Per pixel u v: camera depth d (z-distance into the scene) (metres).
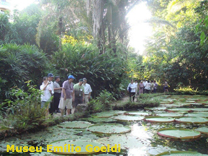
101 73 9.84
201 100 11.05
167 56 17.61
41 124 4.39
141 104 8.27
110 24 11.55
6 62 6.41
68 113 5.89
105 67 10.20
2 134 3.71
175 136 3.64
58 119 5.08
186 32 15.99
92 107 6.68
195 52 15.03
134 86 10.12
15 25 10.43
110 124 4.79
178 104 9.12
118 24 12.34
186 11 18.58
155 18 13.25
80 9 11.48
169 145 3.24
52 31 11.31
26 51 7.42
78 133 4.02
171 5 18.17
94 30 11.19
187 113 6.46
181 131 4.04
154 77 18.73
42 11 13.04
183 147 3.14
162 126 4.66
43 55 7.96
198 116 5.84
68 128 4.43
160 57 18.88
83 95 6.59
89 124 4.80
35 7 13.12
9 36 9.96
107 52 11.10
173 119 5.36
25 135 3.89
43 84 5.49
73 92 6.41
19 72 6.62
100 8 10.93
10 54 6.73
